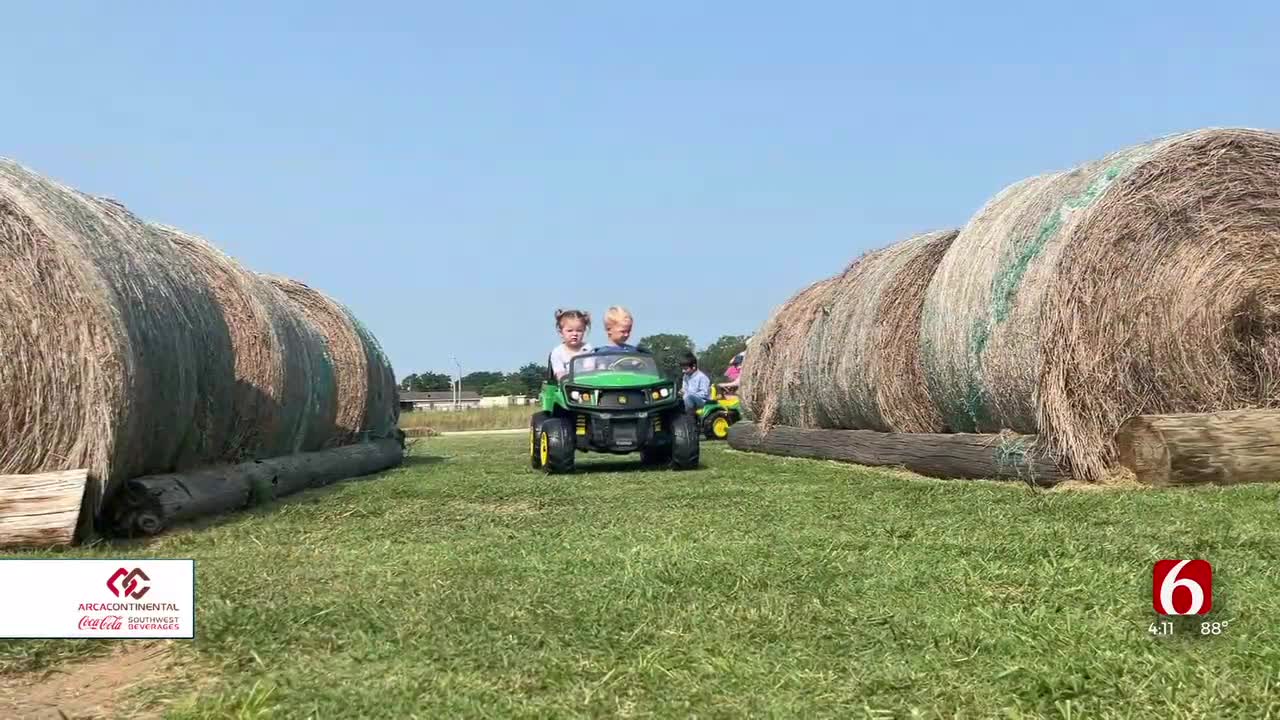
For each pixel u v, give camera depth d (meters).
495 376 116.19
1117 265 9.27
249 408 10.65
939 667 3.54
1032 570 5.01
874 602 4.45
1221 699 3.15
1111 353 9.27
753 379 17.41
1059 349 9.25
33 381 7.12
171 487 7.79
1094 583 4.65
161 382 7.99
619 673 3.57
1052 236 9.52
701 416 22.55
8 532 6.65
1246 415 8.73
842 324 13.94
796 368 15.52
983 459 10.16
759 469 12.27
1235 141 9.44
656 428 12.59
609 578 5.04
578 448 12.48
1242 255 9.41
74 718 3.30
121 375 7.20
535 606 4.52
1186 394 9.38
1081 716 3.07
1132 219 9.27
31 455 7.12
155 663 3.89
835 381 14.01
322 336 14.21
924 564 5.24
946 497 8.18
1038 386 9.35
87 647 4.04
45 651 3.98
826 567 5.21
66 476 6.91
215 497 8.45
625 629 4.14
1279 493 7.70
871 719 3.11
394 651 3.90
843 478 10.55
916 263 12.70
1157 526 6.27
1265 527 6.09
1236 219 9.43
